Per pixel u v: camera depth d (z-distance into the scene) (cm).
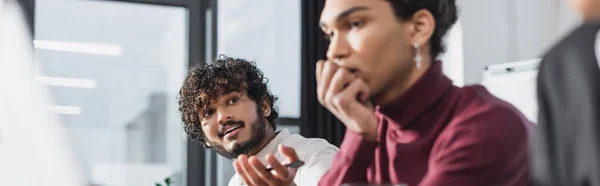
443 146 110
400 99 112
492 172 106
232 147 200
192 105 202
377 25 107
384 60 108
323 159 201
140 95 464
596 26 88
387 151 116
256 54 470
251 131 200
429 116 113
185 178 468
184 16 474
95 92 459
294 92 470
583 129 86
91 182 456
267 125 206
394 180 114
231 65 202
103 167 457
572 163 87
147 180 464
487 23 451
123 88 462
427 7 109
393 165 114
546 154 90
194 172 470
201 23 474
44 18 454
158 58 468
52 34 455
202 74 202
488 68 324
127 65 462
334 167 122
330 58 111
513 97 309
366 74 109
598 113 85
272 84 469
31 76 451
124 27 462
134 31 464
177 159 468
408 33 109
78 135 454
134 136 461
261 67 470
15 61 450
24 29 450
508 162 107
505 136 107
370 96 112
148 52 466
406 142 113
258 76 206
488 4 452
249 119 200
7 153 446
